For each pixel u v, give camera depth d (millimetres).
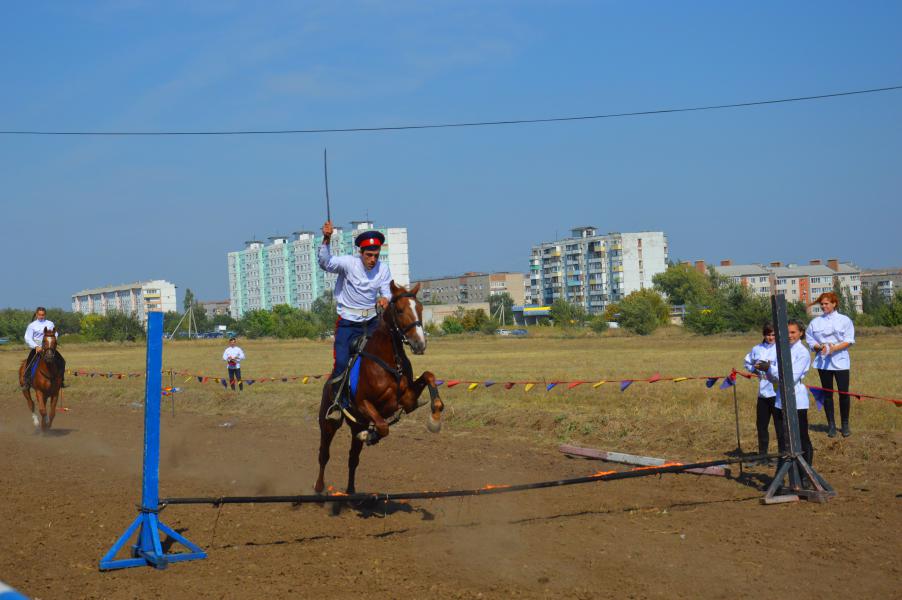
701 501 10250
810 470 10156
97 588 7324
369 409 9320
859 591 6906
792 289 170750
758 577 7289
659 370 32594
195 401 24641
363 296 10070
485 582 7285
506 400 21156
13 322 110562
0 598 2764
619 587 7094
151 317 8367
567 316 117750
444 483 11867
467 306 165125
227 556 8273
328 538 8906
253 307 183625
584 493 10906
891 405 17156
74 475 13195
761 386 12172
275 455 15156
